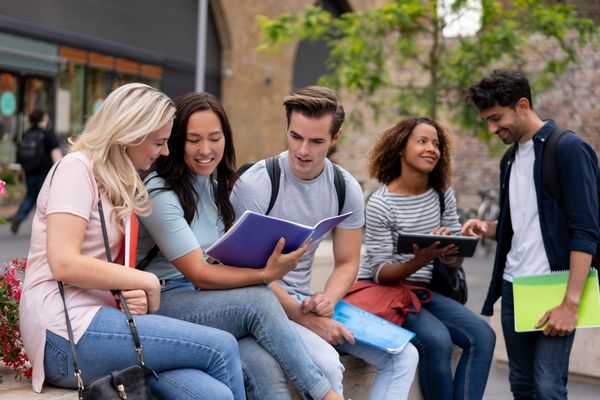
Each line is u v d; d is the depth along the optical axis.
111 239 3.38
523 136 4.37
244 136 21.81
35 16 15.66
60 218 3.22
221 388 3.30
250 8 21.58
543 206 4.27
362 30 12.84
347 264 4.38
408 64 17.02
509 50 11.98
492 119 4.36
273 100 22.81
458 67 12.26
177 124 3.79
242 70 21.58
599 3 13.59
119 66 18.00
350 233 4.36
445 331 4.62
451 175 4.98
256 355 3.67
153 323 3.29
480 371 4.73
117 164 3.40
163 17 19.16
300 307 4.11
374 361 4.31
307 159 4.05
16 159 14.66
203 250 3.90
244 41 21.52
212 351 3.35
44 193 3.37
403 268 4.64
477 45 12.14
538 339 4.31
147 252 3.81
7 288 3.74
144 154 3.47
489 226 4.77
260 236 3.61
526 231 4.37
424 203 4.89
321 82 13.66
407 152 4.81
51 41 16.05
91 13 17.02
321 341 3.98
